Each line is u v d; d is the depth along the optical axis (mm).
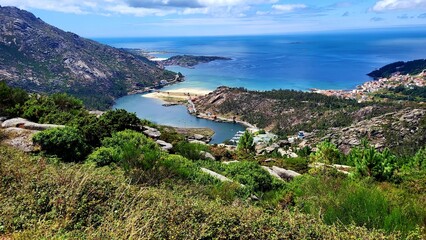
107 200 5355
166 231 4602
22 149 9680
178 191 7797
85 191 5441
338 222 5453
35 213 4758
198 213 5152
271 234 4711
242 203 7715
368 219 5344
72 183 5484
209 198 8422
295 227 4859
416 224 5113
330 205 6176
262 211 5621
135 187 6277
